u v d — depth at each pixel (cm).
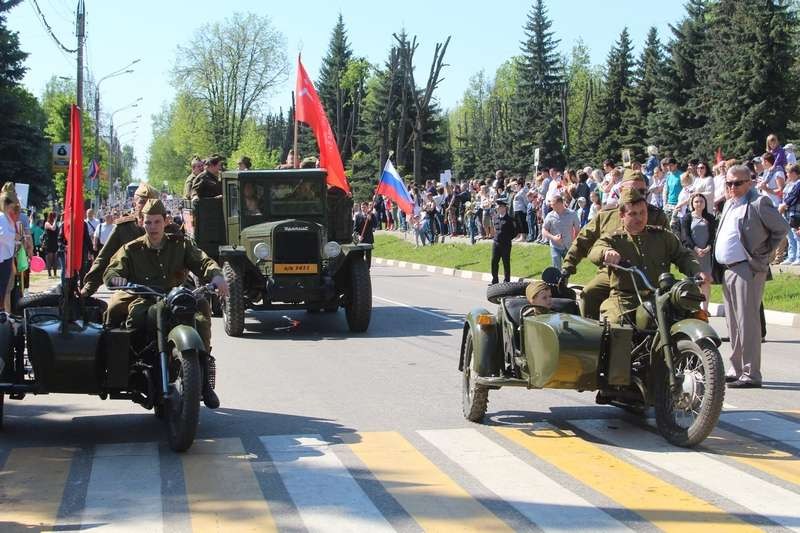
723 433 780
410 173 6819
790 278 1800
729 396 941
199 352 751
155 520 577
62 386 773
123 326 802
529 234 2919
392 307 1927
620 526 554
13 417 877
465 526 559
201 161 1916
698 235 1396
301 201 1648
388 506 599
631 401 801
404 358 1245
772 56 4631
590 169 2600
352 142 8181
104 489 643
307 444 763
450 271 2945
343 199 1702
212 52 7625
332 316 1772
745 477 651
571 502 601
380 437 786
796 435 770
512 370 812
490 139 9406
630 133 6494
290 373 1127
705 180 1958
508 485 641
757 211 976
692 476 655
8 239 1314
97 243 2273
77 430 824
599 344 743
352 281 1509
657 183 2320
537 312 802
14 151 4369
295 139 2052
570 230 1806
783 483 636
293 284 1497
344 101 8606
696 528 547
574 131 9675
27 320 796
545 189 2795
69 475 679
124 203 6869
